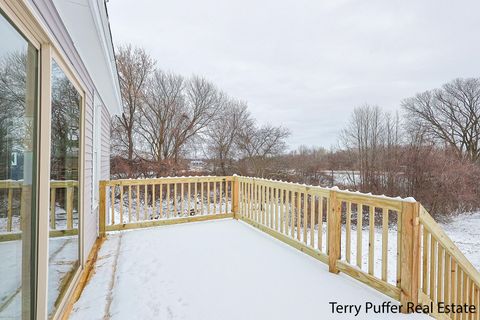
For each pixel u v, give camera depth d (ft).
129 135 52.03
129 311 7.50
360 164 59.52
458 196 44.70
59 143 7.43
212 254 11.87
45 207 5.88
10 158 4.67
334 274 9.90
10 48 4.59
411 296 7.46
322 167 65.36
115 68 12.50
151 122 55.16
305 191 11.96
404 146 54.90
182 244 13.23
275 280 9.41
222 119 63.10
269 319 7.16
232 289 8.77
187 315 7.32
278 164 66.39
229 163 62.28
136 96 53.36
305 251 11.84
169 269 10.30
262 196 15.67
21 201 5.12
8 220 4.62
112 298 8.18
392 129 59.06
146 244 13.24
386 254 8.38
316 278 9.57
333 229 10.11
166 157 56.24
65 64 7.86
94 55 10.32
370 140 59.31
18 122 4.96
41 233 5.81
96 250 12.41
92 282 9.23
